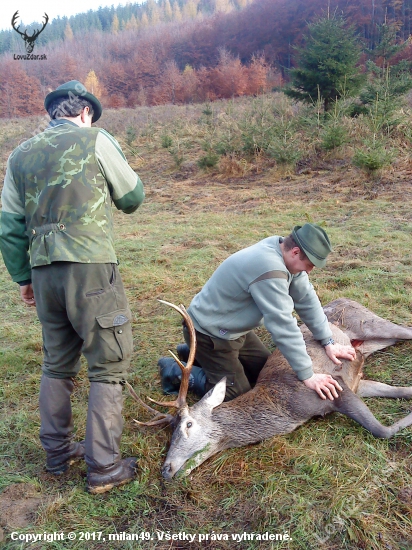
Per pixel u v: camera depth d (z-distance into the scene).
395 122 13.12
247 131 15.03
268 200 10.61
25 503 3.06
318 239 3.37
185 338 3.92
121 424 3.16
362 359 4.02
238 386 3.85
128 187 3.12
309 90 15.49
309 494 2.96
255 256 3.47
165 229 9.36
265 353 4.18
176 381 4.05
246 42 50.06
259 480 3.13
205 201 11.35
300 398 3.53
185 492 3.09
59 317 3.14
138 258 7.77
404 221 8.23
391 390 3.80
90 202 2.96
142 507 3.01
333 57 14.95
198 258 7.51
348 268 6.43
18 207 3.08
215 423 3.41
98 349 3.04
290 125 14.02
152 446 3.49
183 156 16.14
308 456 3.26
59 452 3.25
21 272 3.29
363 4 41.97
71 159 2.94
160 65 48.03
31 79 28.59
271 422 3.48
